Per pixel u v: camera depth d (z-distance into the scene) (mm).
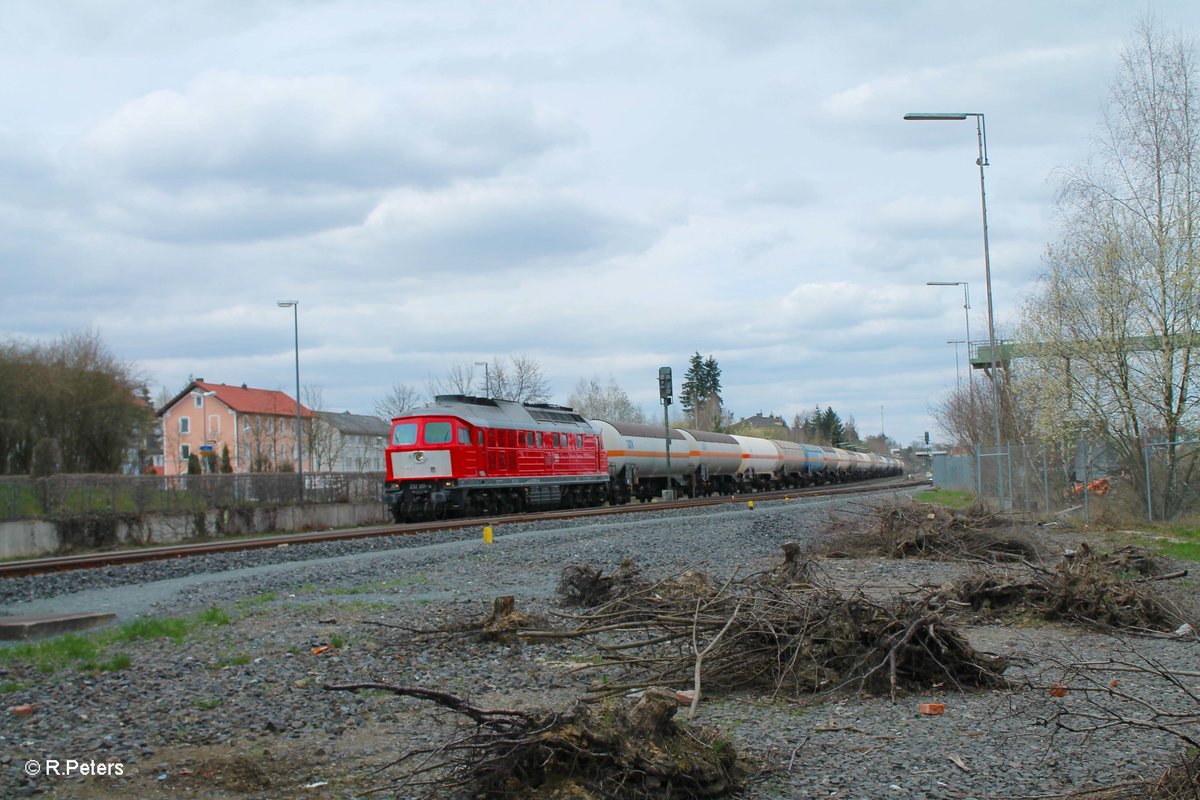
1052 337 29156
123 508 34000
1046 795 6246
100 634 13203
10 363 52625
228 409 97125
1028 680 9203
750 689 9398
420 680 10016
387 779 6953
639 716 6566
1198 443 27141
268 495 39875
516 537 26531
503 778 6355
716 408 131125
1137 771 6703
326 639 12078
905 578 17031
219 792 6766
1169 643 11539
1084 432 29719
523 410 42281
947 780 6621
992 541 20656
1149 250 27438
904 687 9211
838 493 57469
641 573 18203
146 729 8258
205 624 13680
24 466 51781
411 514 36750
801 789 6555
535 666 10578
